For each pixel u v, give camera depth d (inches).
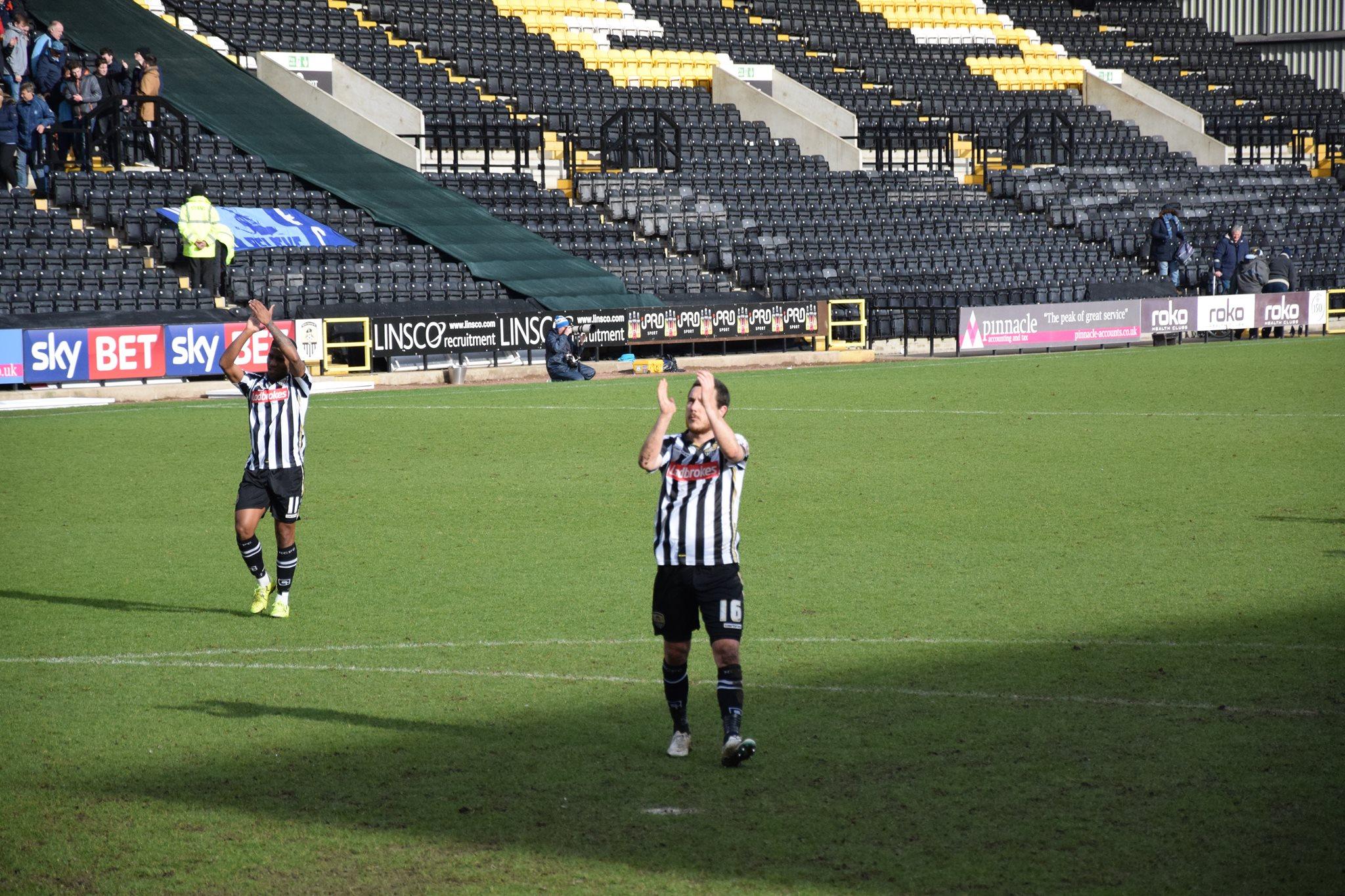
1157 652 689.6
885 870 441.4
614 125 3206.2
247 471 787.4
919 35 3981.3
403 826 482.9
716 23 3754.9
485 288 2381.9
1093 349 2591.0
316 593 838.5
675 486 546.9
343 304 2159.2
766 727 586.2
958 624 749.3
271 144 2719.0
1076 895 422.6
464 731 587.5
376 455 1375.5
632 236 2763.3
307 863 454.0
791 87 3499.0
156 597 842.2
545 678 664.4
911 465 1280.8
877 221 2984.7
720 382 551.5
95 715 613.0
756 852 457.1
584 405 1779.0
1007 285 2874.0
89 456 1384.1
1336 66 4320.9
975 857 450.9
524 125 2906.0
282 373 783.1
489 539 990.4
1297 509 1048.8
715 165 3088.1
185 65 2893.7
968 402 1763.0
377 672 677.3
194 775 537.0
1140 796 501.4
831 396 1844.2
